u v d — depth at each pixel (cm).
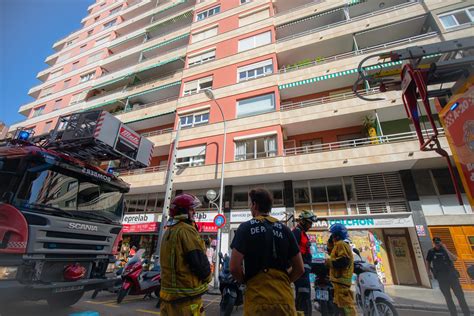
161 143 1692
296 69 1511
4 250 397
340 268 383
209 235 1419
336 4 1606
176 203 275
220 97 1647
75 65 2892
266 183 1395
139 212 1661
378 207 1156
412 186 1121
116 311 554
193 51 2003
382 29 1426
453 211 1053
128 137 646
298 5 1897
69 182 525
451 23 1245
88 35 3153
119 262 1054
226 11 2020
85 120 589
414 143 1079
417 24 1377
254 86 1573
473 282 939
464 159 246
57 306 544
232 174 1353
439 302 712
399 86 324
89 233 524
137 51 2433
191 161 1544
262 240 209
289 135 1512
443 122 279
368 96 1274
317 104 1361
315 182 1310
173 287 233
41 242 436
